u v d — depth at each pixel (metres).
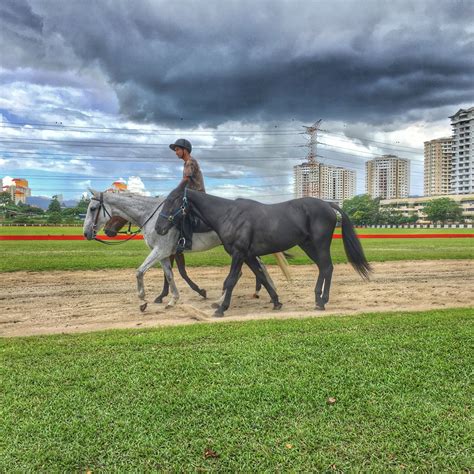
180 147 7.50
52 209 111.38
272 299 7.36
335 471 2.53
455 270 12.40
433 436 2.88
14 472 2.53
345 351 4.53
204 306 7.70
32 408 3.29
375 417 3.13
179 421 3.09
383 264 13.75
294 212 6.88
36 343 5.01
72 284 9.87
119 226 7.93
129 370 4.02
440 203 102.88
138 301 8.09
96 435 2.92
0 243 22.92
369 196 126.38
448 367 4.05
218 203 6.99
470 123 144.25
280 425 3.02
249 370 3.98
